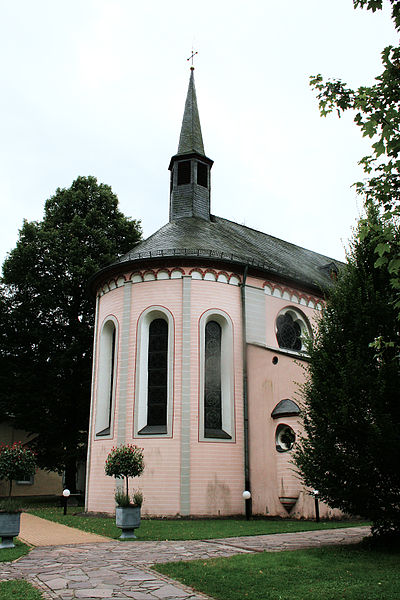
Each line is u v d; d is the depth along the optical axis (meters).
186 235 22.52
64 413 27.94
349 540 12.05
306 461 11.51
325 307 13.00
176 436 18.62
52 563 9.44
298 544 11.52
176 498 18.00
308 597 6.96
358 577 8.08
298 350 23.08
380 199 7.35
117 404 19.78
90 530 14.55
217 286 20.59
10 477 13.27
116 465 14.53
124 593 7.19
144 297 20.47
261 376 19.80
